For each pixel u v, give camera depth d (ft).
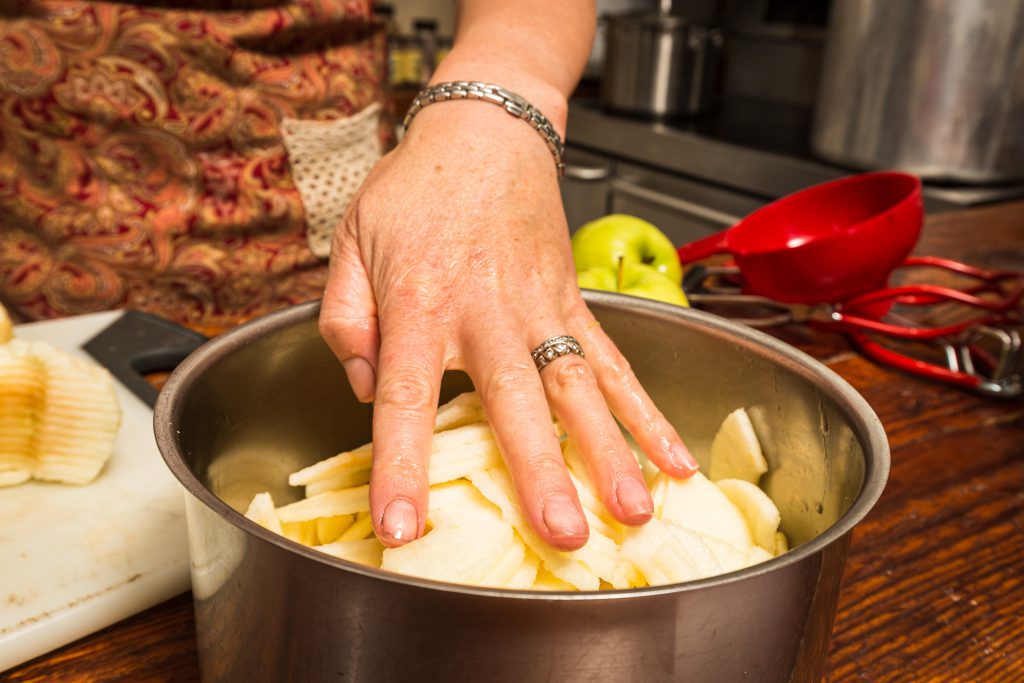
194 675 1.53
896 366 2.87
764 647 1.10
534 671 1.01
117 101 3.08
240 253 3.46
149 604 1.70
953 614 1.74
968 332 2.90
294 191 3.47
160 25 3.03
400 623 1.00
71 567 1.78
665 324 1.82
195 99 3.16
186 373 1.44
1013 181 6.37
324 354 1.81
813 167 6.73
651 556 1.34
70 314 3.36
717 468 1.87
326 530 1.65
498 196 1.77
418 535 1.27
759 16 9.27
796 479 1.68
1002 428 2.52
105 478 2.17
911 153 6.36
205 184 3.31
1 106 3.06
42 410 2.07
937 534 2.00
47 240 3.24
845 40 6.54
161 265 3.34
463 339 1.58
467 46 2.22
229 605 1.15
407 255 1.66
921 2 5.99
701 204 7.48
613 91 8.35
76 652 1.58
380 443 1.37
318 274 3.67
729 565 1.48
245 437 1.69
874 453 1.31
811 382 1.58
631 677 1.03
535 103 2.06
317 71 3.37
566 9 2.46
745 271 3.02
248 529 1.04
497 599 0.96
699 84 8.33
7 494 2.07
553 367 1.56
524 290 1.65
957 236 4.20
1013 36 5.91
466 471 1.43
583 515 1.26
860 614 1.73
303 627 1.06
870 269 2.91
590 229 2.91
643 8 10.00
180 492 2.13
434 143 1.86
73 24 2.94
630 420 1.67
